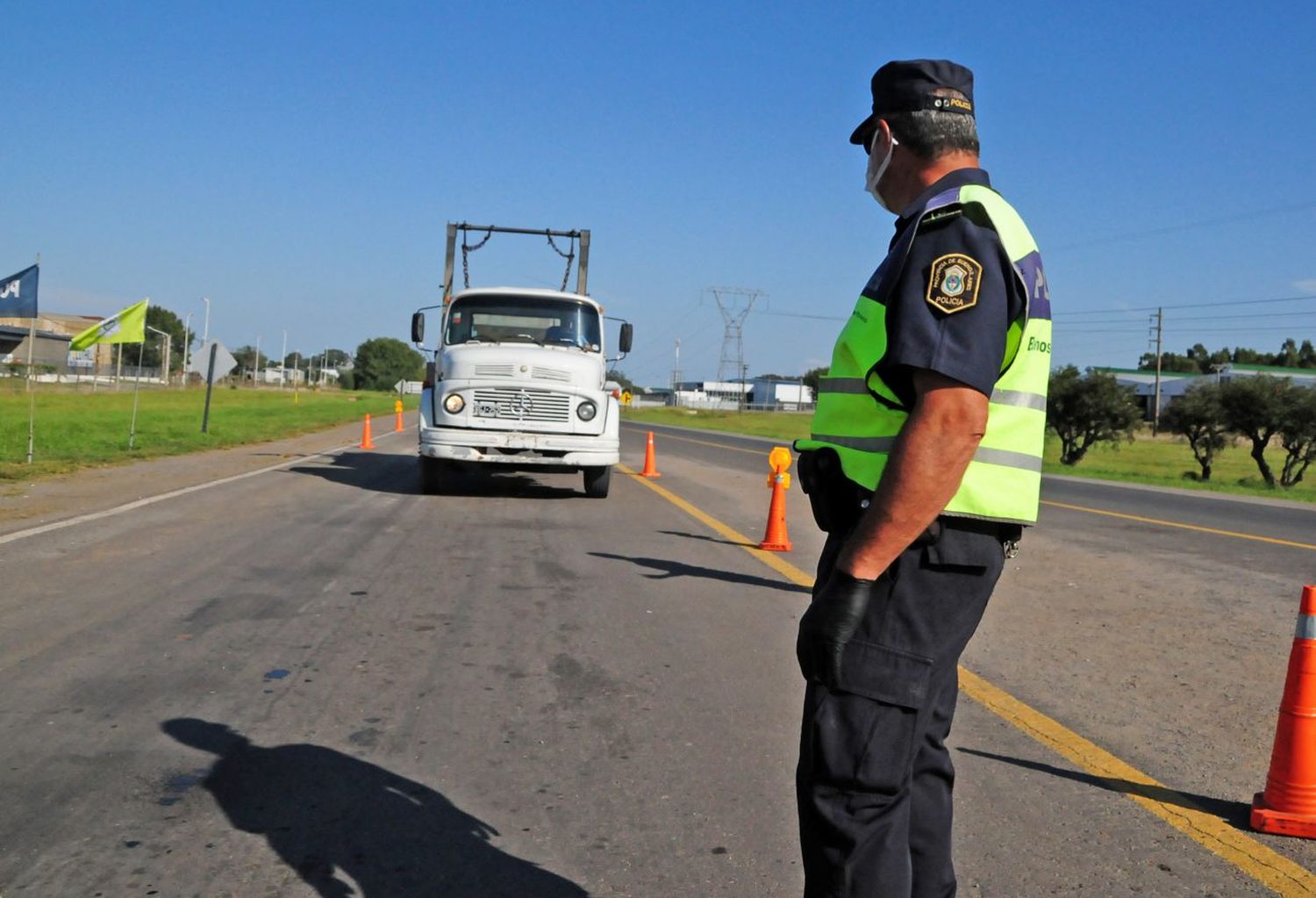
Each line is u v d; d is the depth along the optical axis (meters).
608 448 15.09
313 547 10.35
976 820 4.16
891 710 2.33
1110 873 3.70
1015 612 8.27
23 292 19.16
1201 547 12.62
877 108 2.59
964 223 2.26
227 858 3.68
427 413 15.27
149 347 139.62
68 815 3.99
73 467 18.42
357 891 3.46
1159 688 6.11
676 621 7.50
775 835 3.96
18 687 5.56
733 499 16.95
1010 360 2.35
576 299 15.98
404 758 4.68
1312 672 4.09
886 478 2.22
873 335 2.35
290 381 178.00
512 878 3.58
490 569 9.45
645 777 4.52
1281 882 3.64
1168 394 99.25
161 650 6.34
